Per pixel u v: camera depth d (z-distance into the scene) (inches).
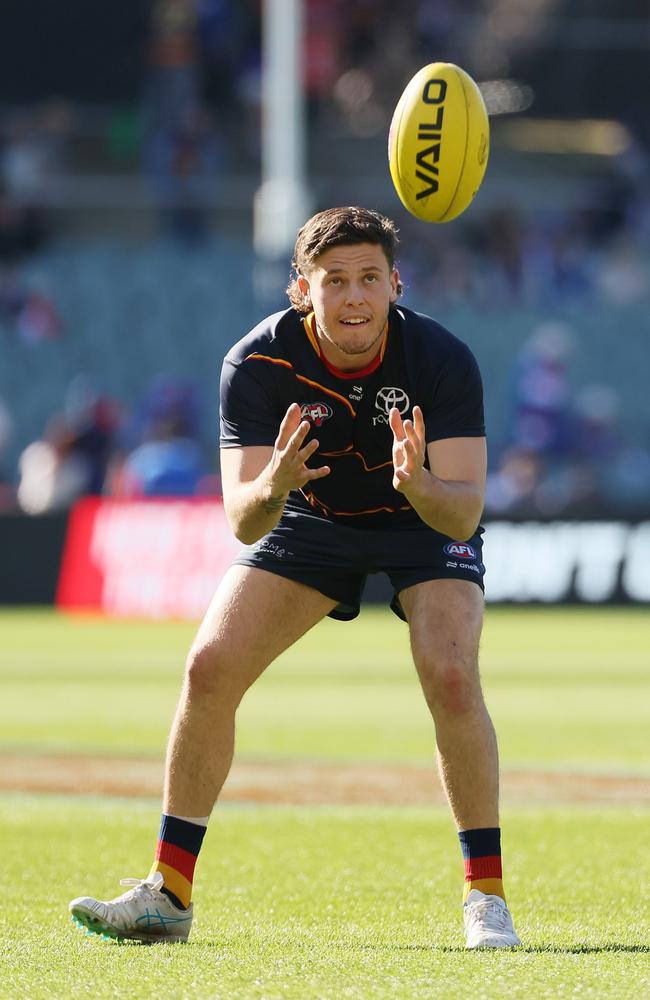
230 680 620.7
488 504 2866.6
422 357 620.7
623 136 3885.3
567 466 3043.8
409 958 580.1
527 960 574.6
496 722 1475.1
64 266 3329.2
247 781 1137.4
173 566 2689.5
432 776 1163.3
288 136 3122.5
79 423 2787.9
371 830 939.3
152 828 940.6
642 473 3073.3
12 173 3538.4
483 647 2186.3
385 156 3809.1
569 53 3902.6
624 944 617.6
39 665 1984.5
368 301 595.8
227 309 3314.5
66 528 2748.5
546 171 3833.7
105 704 1615.4
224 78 3708.2
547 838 900.0
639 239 3651.6
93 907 609.0
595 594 2743.6
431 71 671.8
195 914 698.2
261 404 629.9
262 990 520.7
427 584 629.9
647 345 3321.9
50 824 953.5
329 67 3880.4
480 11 4042.8
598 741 1342.3
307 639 2428.6
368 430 627.5
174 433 2787.9
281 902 729.6
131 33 3754.9
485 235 3560.5
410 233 3540.8
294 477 577.3
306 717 1519.4
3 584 2748.5
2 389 3245.6
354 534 637.9
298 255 608.7
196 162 3587.6
